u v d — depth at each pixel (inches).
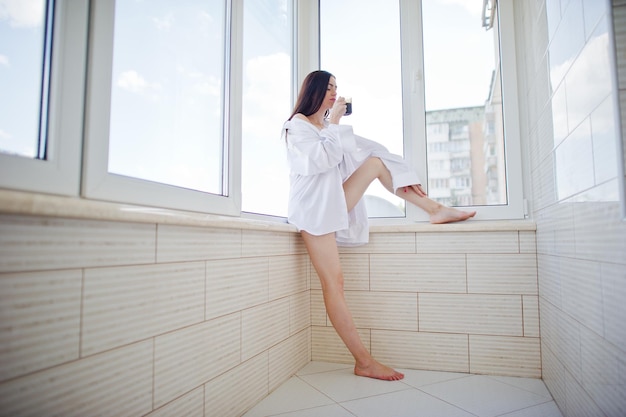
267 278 59.4
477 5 78.6
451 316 68.7
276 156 74.7
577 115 41.8
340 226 63.4
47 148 31.1
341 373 67.4
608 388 33.9
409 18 81.1
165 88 45.9
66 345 28.9
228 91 57.5
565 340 48.4
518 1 75.0
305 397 56.6
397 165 73.8
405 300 71.1
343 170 70.0
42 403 27.1
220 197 53.8
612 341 33.0
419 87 79.3
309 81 69.7
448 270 69.4
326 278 65.3
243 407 51.3
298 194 65.1
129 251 34.6
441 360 68.7
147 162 42.8
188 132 50.0
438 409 51.9
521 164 73.2
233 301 50.2
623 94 31.0
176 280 40.2
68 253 29.2
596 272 37.0
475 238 68.5
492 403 53.8
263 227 55.6
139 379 35.2
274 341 60.9
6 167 27.7
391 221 78.8
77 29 33.4
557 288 52.4
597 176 36.3
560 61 48.0
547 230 57.9
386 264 72.4
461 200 76.5
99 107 35.1
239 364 50.9
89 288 30.8
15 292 25.7
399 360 70.6
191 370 41.9
